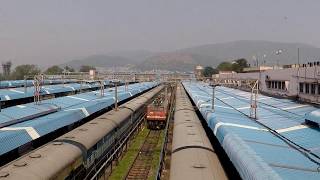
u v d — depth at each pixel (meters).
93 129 28.48
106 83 92.12
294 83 49.62
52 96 60.62
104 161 30.09
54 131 31.88
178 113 40.75
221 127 24.19
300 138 22.16
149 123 54.66
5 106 47.75
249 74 79.94
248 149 17.12
